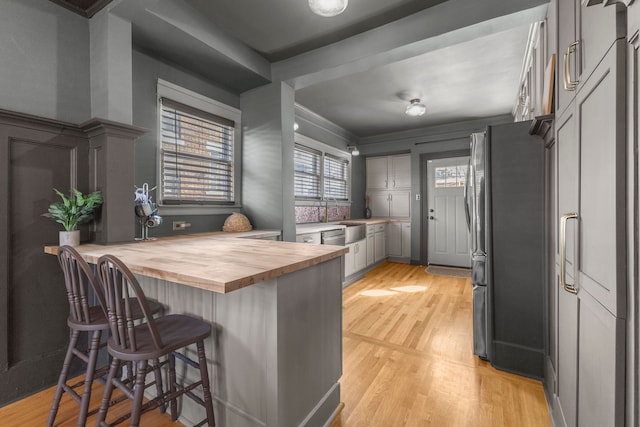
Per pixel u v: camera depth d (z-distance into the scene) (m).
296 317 1.28
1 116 1.59
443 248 5.39
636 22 0.62
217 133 2.99
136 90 2.31
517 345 1.91
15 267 1.68
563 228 1.08
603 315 0.81
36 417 1.53
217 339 1.36
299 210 4.36
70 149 1.88
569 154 1.18
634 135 0.66
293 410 1.26
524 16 1.96
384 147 5.71
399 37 2.33
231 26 2.40
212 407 1.27
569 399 1.20
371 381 1.84
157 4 1.96
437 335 2.50
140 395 1.09
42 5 1.80
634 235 0.67
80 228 1.90
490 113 4.48
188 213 2.66
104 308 1.17
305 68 2.79
